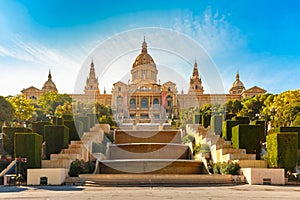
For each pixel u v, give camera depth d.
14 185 19.66
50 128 24.75
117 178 19.47
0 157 25.42
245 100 75.31
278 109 48.56
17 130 26.56
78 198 12.76
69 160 21.98
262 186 18.58
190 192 14.98
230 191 15.53
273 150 22.14
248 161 22.17
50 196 13.52
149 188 17.25
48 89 116.44
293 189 16.86
